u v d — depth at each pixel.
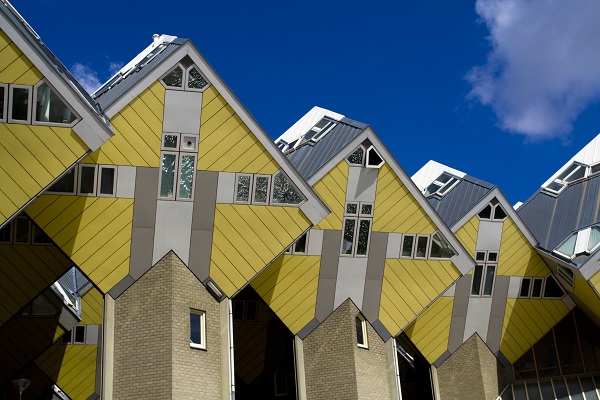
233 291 25.00
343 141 29.98
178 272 24.27
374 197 29.11
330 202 28.81
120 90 25.62
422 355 33.44
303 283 29.06
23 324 30.42
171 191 24.31
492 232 33.19
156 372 23.06
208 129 24.41
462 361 33.47
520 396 33.69
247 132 24.73
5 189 20.84
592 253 29.86
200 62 24.16
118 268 23.97
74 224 23.67
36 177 21.06
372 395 28.59
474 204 32.94
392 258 29.53
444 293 33.12
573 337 34.91
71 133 21.25
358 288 29.44
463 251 29.88
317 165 29.53
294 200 25.33
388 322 29.81
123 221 24.02
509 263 33.53
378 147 28.97
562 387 34.06
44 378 32.22
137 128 23.94
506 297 33.72
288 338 34.09
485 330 33.78
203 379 23.81
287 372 33.88
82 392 32.38
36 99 21.02
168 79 24.06
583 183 35.84
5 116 20.84
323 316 29.20
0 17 20.52
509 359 34.16
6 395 32.00
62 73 22.20
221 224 24.78
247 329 35.16
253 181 24.95
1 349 30.14
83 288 32.97
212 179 24.61
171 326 23.42
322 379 28.55
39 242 27.81
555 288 34.12
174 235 24.41
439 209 35.75
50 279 27.84
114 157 23.83
